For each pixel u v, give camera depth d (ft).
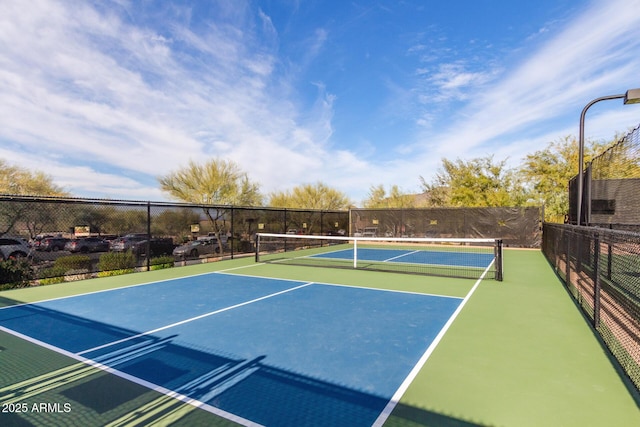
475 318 18.20
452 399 9.88
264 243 54.75
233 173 66.44
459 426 8.55
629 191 30.27
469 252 55.11
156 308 20.42
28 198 27.96
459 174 88.79
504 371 11.76
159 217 38.68
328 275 32.60
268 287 26.84
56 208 30.89
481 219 64.59
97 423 8.77
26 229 29.40
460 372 11.69
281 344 14.38
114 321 17.80
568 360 12.67
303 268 37.37
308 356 13.11
